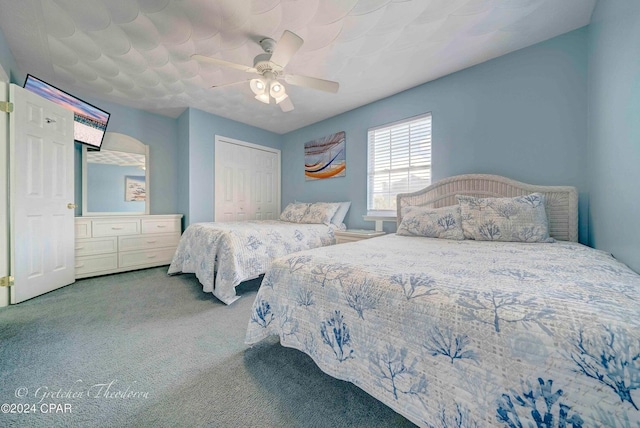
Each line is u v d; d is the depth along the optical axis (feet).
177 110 12.14
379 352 2.99
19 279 7.13
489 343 2.25
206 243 8.33
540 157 7.24
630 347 1.78
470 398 2.30
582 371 1.87
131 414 3.37
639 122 3.88
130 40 7.04
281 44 5.71
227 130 13.15
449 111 8.85
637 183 3.92
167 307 7.07
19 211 7.12
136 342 5.18
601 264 3.83
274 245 8.70
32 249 7.52
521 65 7.50
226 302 7.24
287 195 15.28
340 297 3.46
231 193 13.34
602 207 5.49
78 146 10.55
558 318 2.09
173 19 6.23
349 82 9.34
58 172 8.39
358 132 11.68
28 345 4.99
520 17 6.23
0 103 6.79
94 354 4.73
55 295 7.88
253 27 6.46
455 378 2.40
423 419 2.59
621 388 1.74
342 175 12.37
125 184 11.63
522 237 6.16
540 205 6.36
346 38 6.89
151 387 3.89
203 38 6.91
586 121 6.57
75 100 9.59
